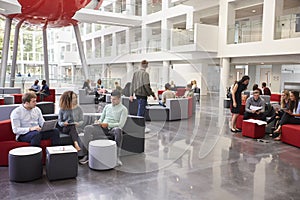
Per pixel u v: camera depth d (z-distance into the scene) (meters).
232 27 12.48
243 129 5.89
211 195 2.94
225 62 12.91
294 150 4.76
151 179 3.37
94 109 6.68
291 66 14.53
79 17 15.05
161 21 16.27
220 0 13.00
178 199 2.84
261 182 3.32
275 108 6.09
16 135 3.70
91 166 3.66
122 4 16.56
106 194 2.92
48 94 10.68
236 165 3.94
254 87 6.55
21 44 25.47
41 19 8.95
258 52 11.28
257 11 13.52
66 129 4.01
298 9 12.51
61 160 3.26
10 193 2.88
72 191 2.97
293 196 2.95
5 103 7.96
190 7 14.44
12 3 8.54
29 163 3.18
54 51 27.28
